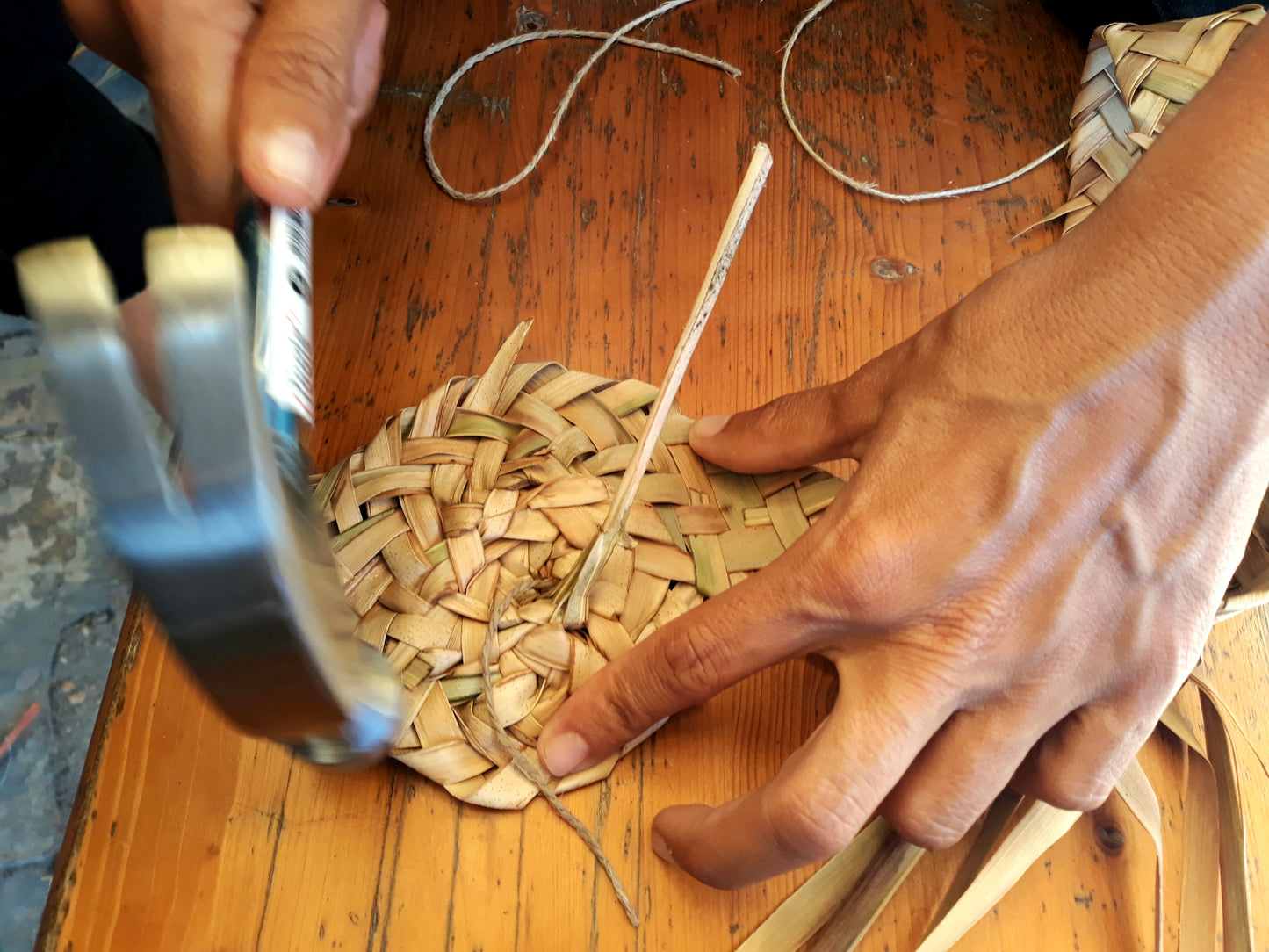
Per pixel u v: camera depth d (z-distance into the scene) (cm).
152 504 19
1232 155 38
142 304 22
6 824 92
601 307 64
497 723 46
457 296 64
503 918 44
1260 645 56
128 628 48
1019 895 48
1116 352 39
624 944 44
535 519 51
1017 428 40
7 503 104
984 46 81
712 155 72
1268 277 37
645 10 79
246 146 33
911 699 39
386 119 71
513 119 72
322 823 46
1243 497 40
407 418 54
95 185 69
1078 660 40
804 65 78
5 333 110
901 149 74
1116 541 39
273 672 23
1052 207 72
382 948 43
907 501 41
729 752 49
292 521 25
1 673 98
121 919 43
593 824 47
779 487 54
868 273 68
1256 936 47
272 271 31
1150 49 69
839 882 46
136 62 47
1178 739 53
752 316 65
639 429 56
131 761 46
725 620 42
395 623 47
